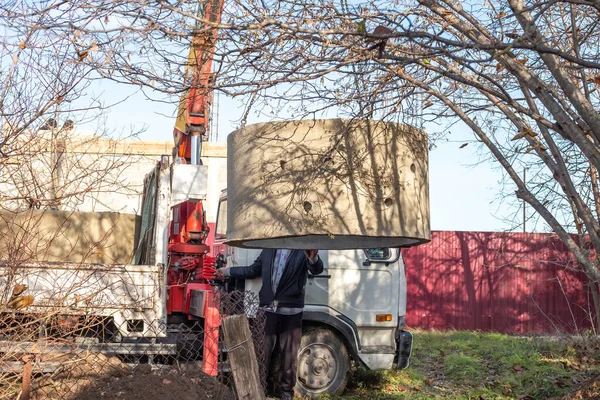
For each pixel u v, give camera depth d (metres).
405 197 4.56
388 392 8.38
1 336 5.12
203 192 6.58
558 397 7.65
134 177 12.32
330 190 4.41
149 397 4.97
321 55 4.21
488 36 4.34
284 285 6.88
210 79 4.46
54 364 5.21
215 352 6.17
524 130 4.58
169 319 7.65
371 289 8.14
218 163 19.02
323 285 8.02
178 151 8.26
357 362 8.01
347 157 4.43
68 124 5.89
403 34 3.79
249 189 4.61
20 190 5.63
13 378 5.21
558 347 11.18
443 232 17.64
